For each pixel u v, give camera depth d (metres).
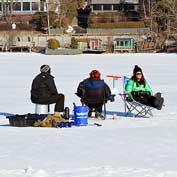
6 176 17.14
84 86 32.97
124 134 25.84
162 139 24.22
